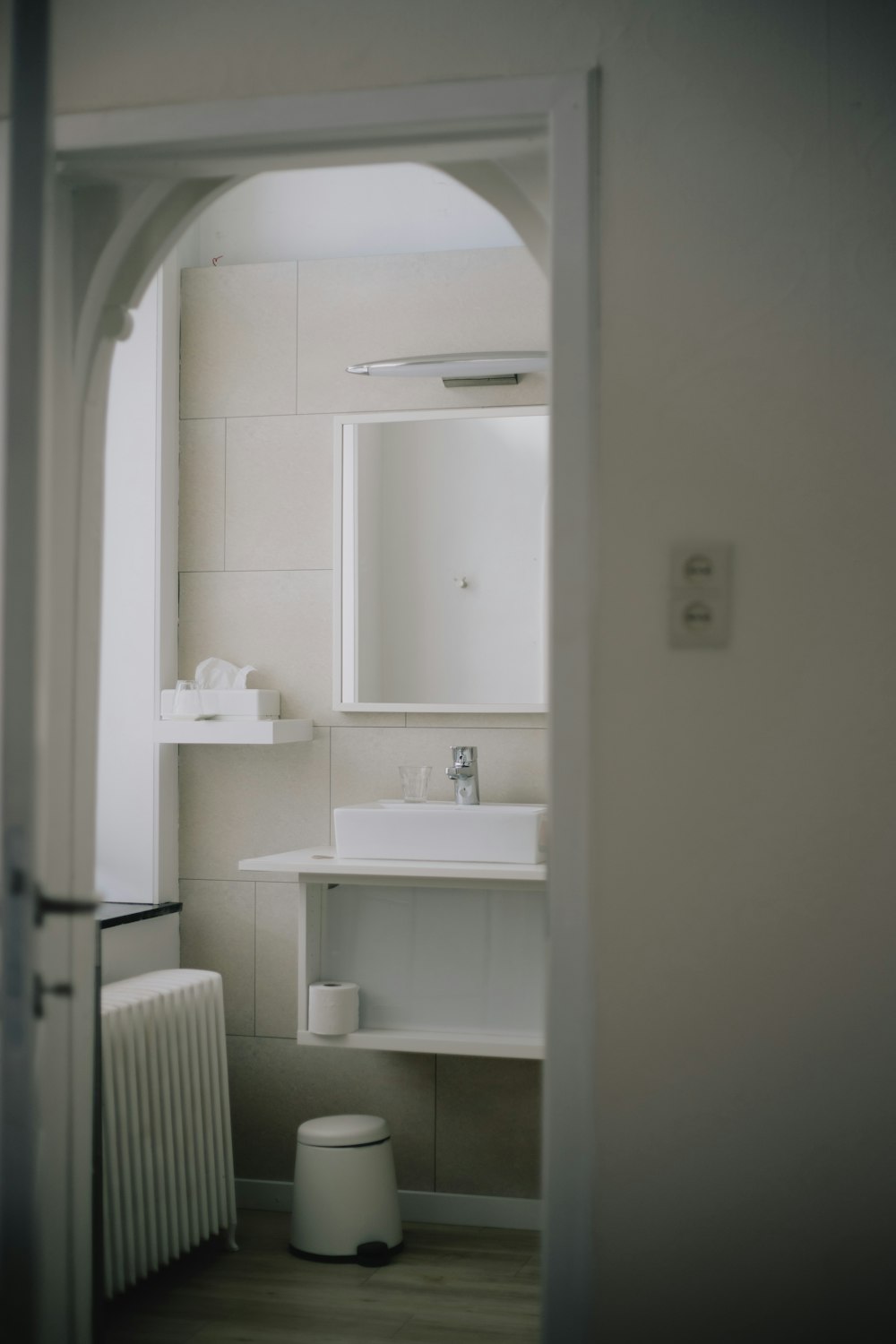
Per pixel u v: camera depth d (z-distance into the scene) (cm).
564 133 162
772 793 160
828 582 160
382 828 293
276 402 343
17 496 152
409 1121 329
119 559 338
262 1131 338
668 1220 158
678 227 162
